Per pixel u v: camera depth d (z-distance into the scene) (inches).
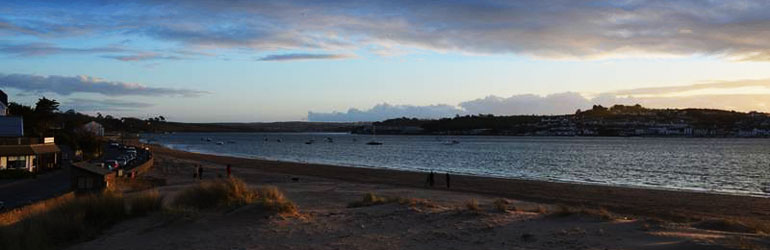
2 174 1561.3
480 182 1772.9
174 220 586.6
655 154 4303.6
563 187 1588.3
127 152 3289.9
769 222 871.1
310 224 577.0
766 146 6299.2
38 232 530.0
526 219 577.9
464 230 527.8
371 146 6717.5
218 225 574.6
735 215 1021.2
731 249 384.2
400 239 500.7
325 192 1299.2
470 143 7810.0
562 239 471.8
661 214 1005.2
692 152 4675.2
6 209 891.4
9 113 2888.8
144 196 732.0
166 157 3479.3
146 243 515.8
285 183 1684.3
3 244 484.4
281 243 492.1
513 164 3100.4
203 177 1902.1
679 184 1867.6
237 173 2129.7
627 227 506.9
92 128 5880.9
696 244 402.3
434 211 643.5
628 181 1995.6
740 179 2084.2
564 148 5703.7
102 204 674.8
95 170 1189.1
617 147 6003.9
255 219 594.6
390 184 1690.5
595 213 580.7
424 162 3353.8
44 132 3095.5
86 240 559.2
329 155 4431.6
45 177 1649.9
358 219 610.2
